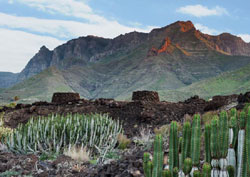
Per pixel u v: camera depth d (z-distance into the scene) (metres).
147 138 8.77
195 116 2.84
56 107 16.50
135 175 4.52
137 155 5.88
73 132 8.13
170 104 15.39
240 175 2.67
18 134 8.12
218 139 2.77
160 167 2.82
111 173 4.91
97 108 15.89
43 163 6.32
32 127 8.34
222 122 2.79
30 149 7.60
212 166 2.78
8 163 5.97
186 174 2.71
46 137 8.15
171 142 2.93
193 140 2.80
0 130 9.51
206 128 2.95
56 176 5.40
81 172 5.56
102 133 8.76
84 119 9.08
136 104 15.13
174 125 2.95
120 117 14.09
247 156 2.58
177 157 2.91
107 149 7.60
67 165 6.05
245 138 2.65
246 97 11.12
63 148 7.81
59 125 8.30
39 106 16.70
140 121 12.99
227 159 2.78
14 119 14.83
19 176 5.33
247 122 2.60
